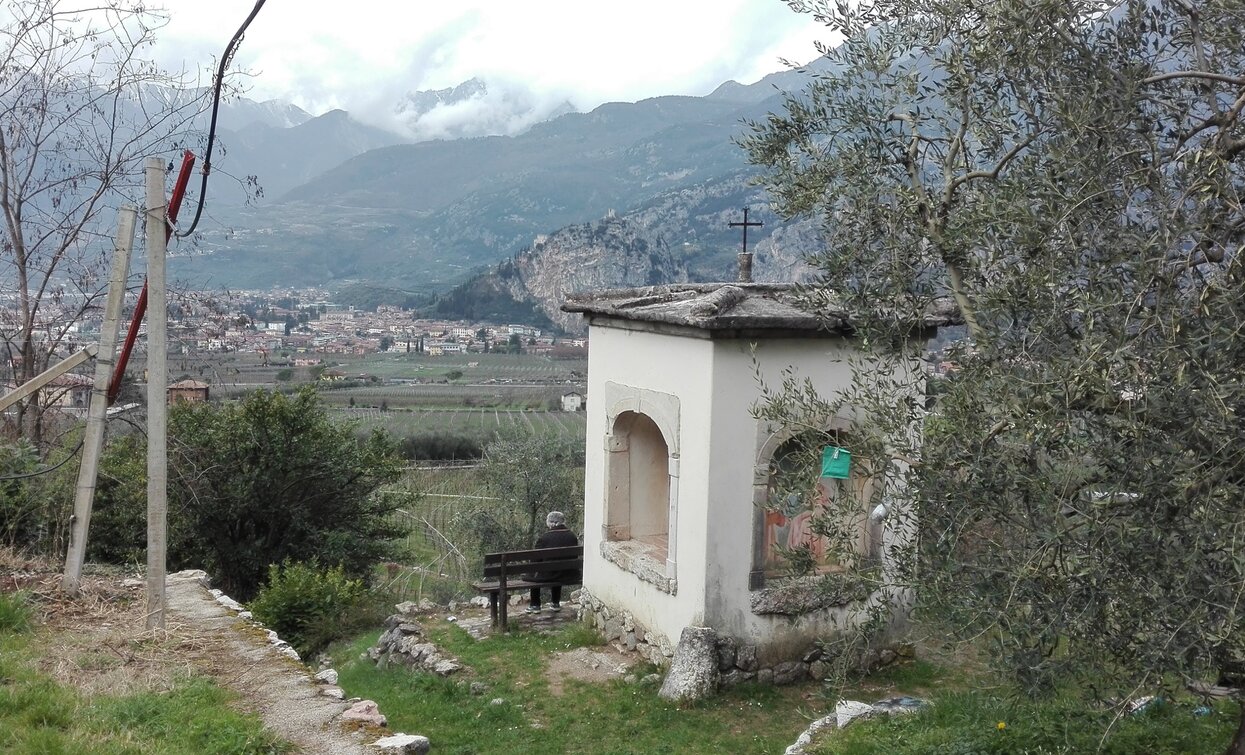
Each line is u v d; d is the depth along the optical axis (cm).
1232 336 358
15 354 1253
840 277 598
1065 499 406
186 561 1714
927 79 579
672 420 934
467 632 1126
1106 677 424
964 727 617
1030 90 509
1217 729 579
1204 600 369
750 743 788
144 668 625
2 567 816
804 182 611
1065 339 433
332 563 1798
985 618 446
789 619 912
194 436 1694
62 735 487
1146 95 463
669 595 942
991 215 470
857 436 586
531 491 2384
